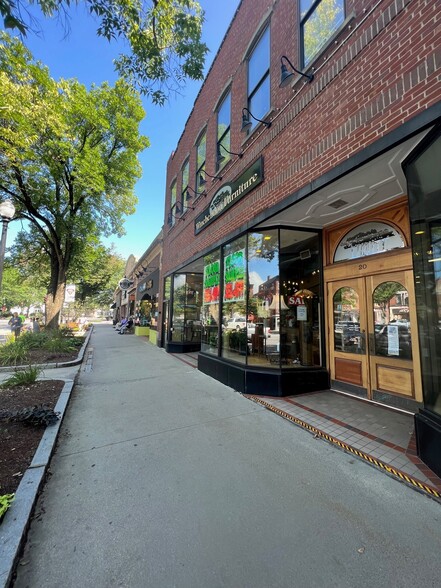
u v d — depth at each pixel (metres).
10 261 16.11
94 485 2.59
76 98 11.84
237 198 6.15
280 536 2.00
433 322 2.82
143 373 7.29
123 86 12.66
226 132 7.19
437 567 1.75
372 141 3.15
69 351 10.35
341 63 3.66
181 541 1.96
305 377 5.28
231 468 2.86
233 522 2.14
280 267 5.54
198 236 8.65
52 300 14.66
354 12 3.54
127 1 3.03
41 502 2.35
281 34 5.02
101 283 37.06
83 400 5.04
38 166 11.66
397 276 4.44
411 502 2.34
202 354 7.53
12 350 8.62
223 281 6.78
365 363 4.84
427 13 2.70
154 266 17.16
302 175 4.25
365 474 2.74
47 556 1.83
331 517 2.18
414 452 3.08
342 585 1.64
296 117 4.46
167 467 2.88
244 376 5.43
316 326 5.70
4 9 2.25
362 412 4.27
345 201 4.36
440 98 2.52
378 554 1.85
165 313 13.11
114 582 1.66
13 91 8.25
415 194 3.03
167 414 4.34
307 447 3.28
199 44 3.67
